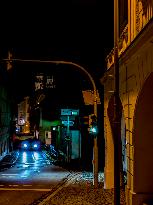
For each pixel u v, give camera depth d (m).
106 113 23.25
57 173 35.75
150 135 15.09
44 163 49.97
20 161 53.88
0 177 32.50
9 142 74.25
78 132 45.81
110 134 23.23
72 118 48.22
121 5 19.12
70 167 40.88
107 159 23.20
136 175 15.09
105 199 19.08
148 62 13.07
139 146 15.12
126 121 16.69
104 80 23.70
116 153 12.95
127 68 16.64
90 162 42.88
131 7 16.11
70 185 25.86
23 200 19.84
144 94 14.51
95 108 23.50
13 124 83.44
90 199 19.19
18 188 24.86
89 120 23.94
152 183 15.09
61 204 18.02
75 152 45.59
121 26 19.06
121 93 18.00
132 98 15.55
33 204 18.41
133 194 14.98
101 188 23.48
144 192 15.05
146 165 15.12
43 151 76.31
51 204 18.14
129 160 15.82
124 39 17.89
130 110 15.91
